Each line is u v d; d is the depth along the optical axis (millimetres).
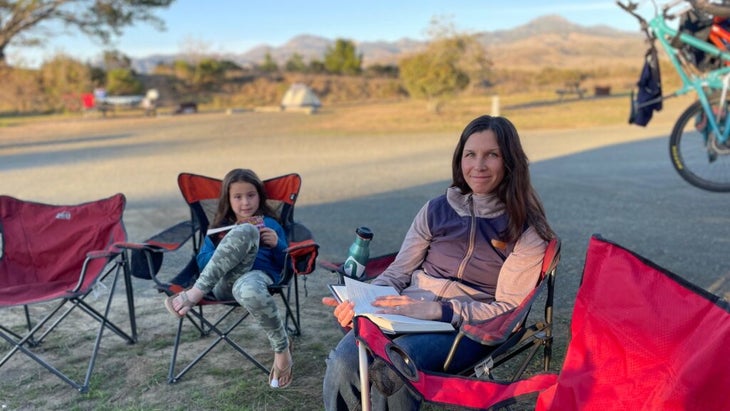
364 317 2160
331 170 10102
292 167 10641
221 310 4102
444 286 2576
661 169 8641
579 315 2240
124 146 16188
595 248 2291
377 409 2219
